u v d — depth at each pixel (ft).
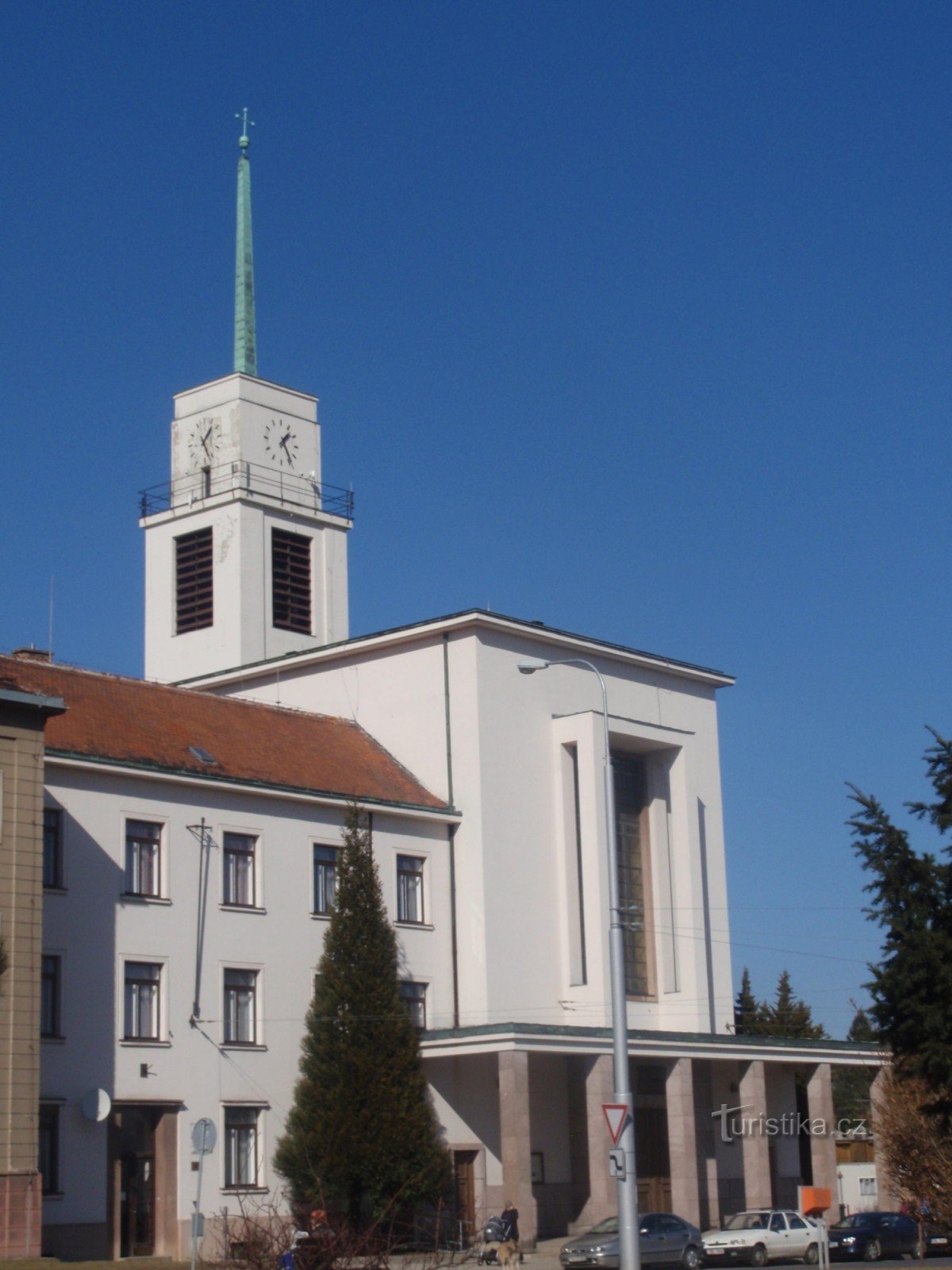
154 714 164.66
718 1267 153.58
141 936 147.54
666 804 200.85
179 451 225.76
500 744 183.21
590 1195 168.76
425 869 176.96
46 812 143.23
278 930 159.22
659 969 194.08
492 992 175.11
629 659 200.34
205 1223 144.77
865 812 120.47
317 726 183.93
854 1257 159.63
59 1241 134.82
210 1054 150.41
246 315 230.07
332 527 227.20
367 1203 151.12
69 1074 138.92
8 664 158.30
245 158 239.30
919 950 116.37
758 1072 183.42
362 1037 153.89
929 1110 121.49
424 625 185.16
